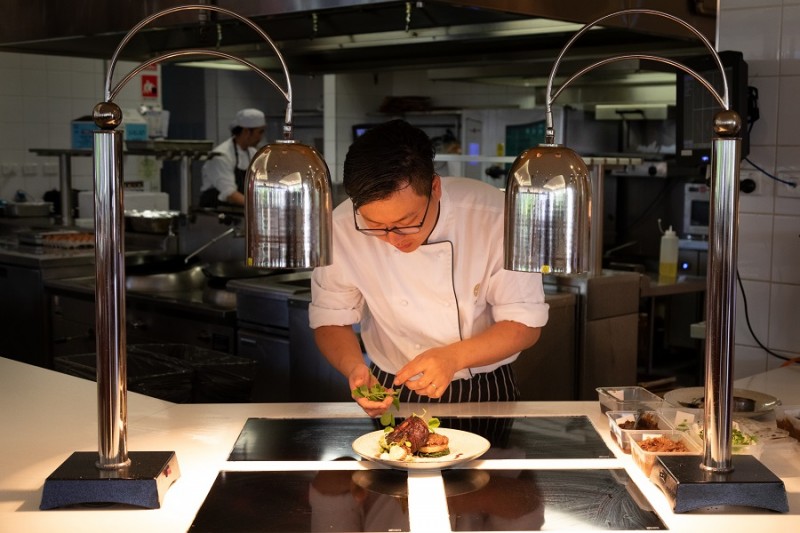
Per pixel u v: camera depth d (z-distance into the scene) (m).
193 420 2.22
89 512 1.67
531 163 1.55
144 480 1.68
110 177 1.70
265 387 4.11
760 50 3.00
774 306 3.06
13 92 7.27
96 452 1.85
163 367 3.02
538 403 2.39
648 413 2.06
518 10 2.95
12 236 6.02
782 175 3.00
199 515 1.63
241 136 6.31
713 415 1.70
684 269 5.61
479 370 2.48
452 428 2.15
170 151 5.19
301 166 1.55
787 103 2.97
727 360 1.69
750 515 1.65
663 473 1.74
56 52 4.25
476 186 2.45
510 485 1.77
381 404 2.04
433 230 2.36
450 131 7.44
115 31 3.22
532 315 2.34
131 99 7.71
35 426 2.21
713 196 1.70
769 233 3.05
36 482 1.83
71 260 5.16
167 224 5.46
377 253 2.39
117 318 1.72
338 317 2.46
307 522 1.59
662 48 3.99
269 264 1.55
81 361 3.17
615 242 6.07
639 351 4.61
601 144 6.11
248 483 1.78
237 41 4.16
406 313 2.42
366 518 1.61
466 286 2.40
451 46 4.35
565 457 1.94
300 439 2.05
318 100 9.04
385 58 4.73
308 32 3.91
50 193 7.39
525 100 6.75
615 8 3.29
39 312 5.09
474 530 1.56
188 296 4.64
